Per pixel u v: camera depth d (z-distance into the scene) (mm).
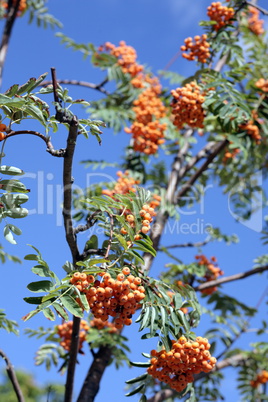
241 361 7258
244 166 7637
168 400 6508
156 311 3289
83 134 3283
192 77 5961
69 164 3244
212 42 6230
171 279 7020
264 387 7438
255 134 5949
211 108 5375
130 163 7438
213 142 7699
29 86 3256
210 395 7145
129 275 3180
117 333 6348
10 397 11930
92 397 5766
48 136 3262
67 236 3457
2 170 3299
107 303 3100
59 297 2943
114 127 7273
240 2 6500
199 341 3260
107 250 3402
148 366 3371
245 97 6129
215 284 6645
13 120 3324
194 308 3594
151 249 3398
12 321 4840
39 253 3094
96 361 5977
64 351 6223
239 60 6285
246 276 6680
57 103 3150
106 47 8195
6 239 3195
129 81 7953
